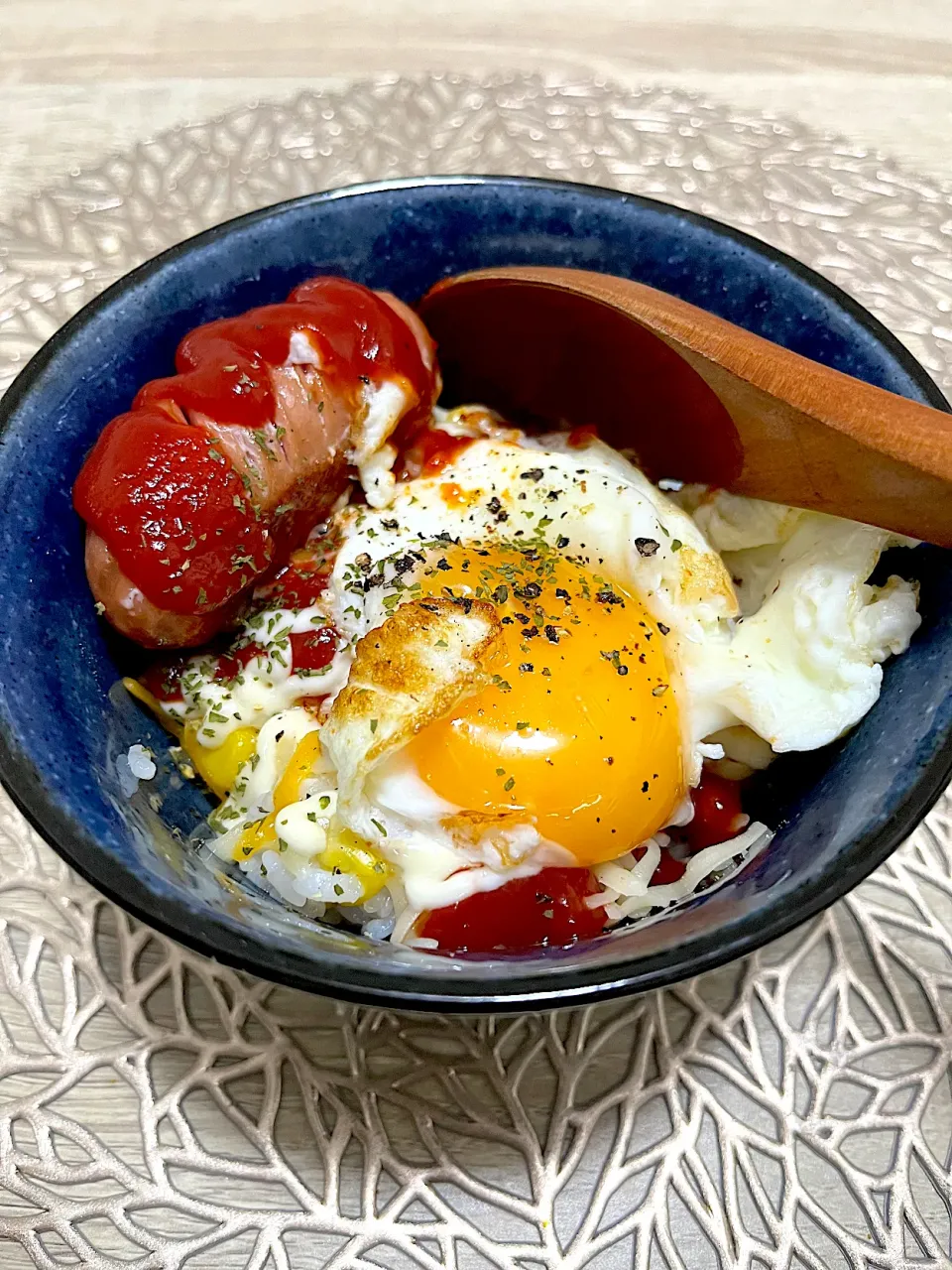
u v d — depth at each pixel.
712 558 0.17
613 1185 0.15
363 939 0.14
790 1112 0.15
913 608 0.15
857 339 0.17
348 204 0.18
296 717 0.16
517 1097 0.15
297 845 0.15
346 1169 0.15
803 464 0.15
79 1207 0.14
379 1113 0.15
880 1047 0.16
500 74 0.27
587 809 0.15
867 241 0.24
